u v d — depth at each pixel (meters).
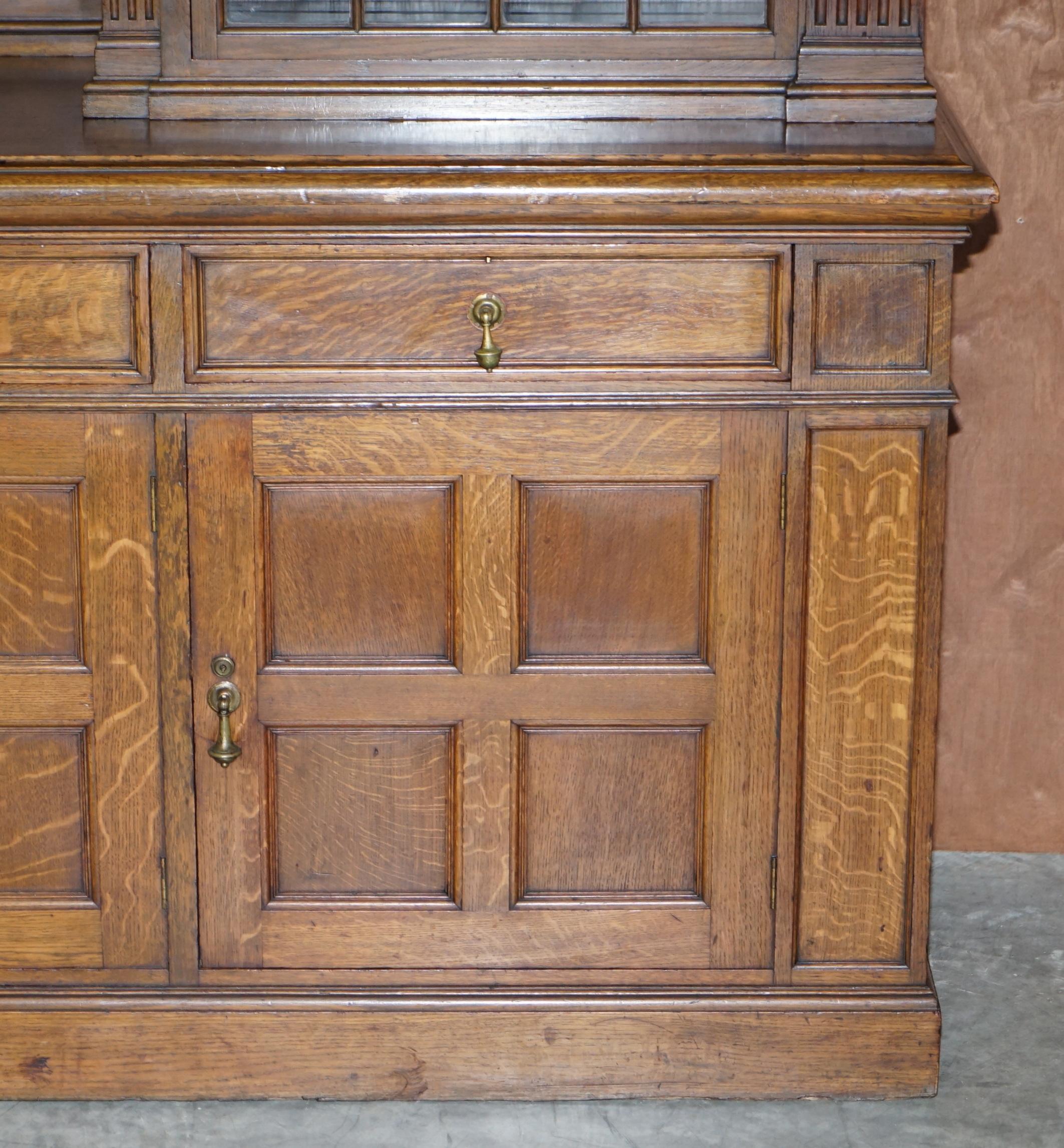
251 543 2.30
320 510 2.30
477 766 2.38
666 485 2.30
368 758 2.38
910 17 2.46
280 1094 2.45
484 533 2.30
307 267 2.21
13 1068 2.43
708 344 2.23
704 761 2.38
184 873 2.40
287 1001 2.42
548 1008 2.42
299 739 2.37
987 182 2.13
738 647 2.34
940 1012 2.45
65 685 2.34
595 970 2.44
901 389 2.25
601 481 2.29
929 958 2.80
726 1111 2.45
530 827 2.40
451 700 2.35
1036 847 3.26
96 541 2.30
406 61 2.49
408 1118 2.43
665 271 2.21
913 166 2.16
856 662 2.34
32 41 2.79
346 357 2.23
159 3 2.48
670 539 2.32
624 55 2.49
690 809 2.39
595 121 2.49
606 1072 2.45
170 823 2.38
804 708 2.36
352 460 2.28
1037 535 3.11
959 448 3.08
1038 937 2.95
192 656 2.33
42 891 2.41
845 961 2.44
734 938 2.43
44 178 2.12
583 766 2.38
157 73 2.49
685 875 2.41
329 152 2.22
